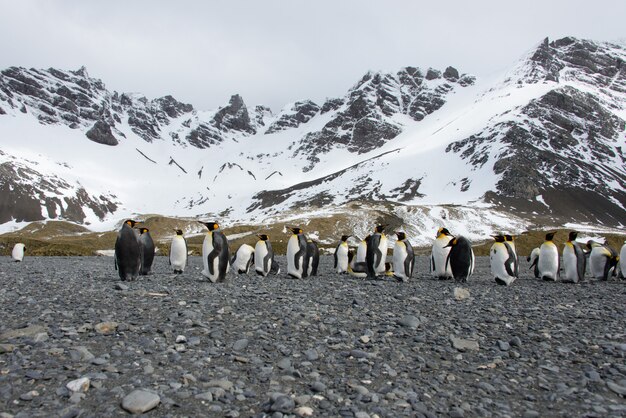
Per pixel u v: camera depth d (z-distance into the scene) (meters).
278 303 11.60
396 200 159.88
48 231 121.38
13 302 10.91
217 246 16.55
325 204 168.75
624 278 22.61
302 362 6.98
